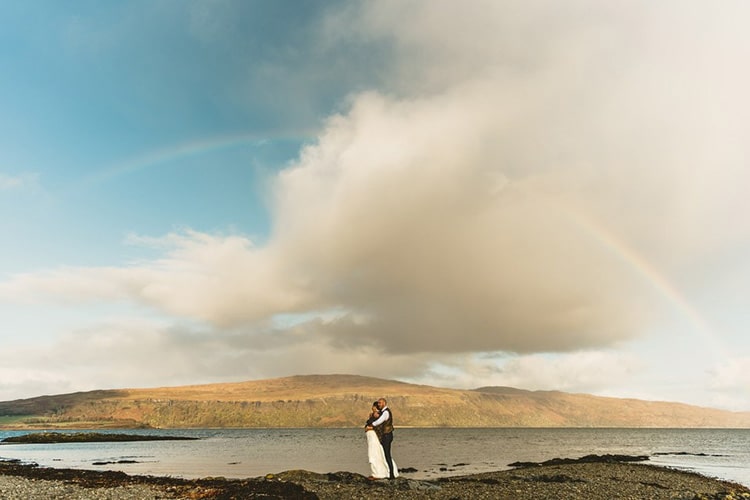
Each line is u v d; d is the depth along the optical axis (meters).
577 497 30.92
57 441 173.00
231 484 32.50
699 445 161.75
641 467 57.50
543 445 152.38
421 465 66.62
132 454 96.69
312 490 28.92
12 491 29.66
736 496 35.12
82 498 26.94
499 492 31.08
